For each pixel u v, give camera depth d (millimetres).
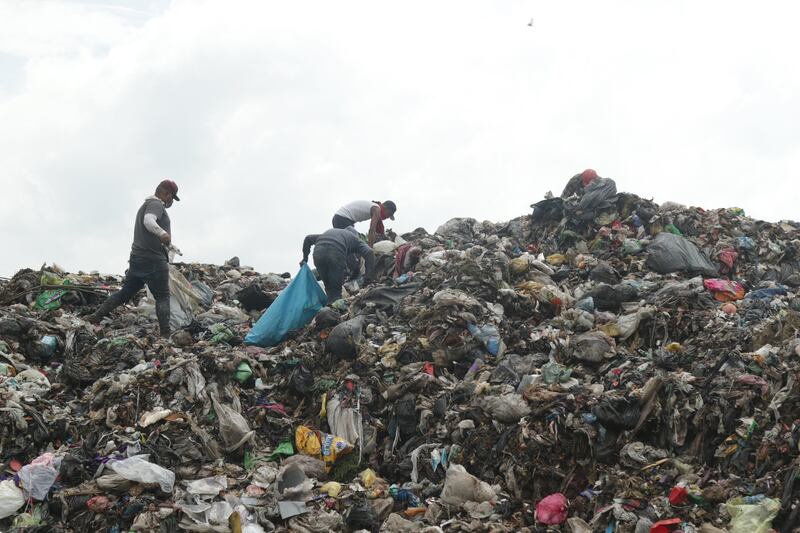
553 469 6559
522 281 10234
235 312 10555
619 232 11141
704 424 6590
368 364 8242
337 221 11586
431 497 6688
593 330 8523
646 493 6152
